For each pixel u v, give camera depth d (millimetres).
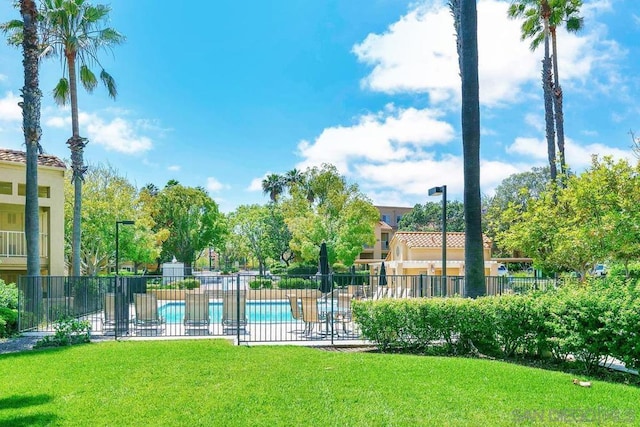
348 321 11273
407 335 8805
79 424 4566
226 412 4902
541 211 13641
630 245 11125
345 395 5445
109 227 23797
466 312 8367
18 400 5375
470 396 5344
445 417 4664
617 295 6492
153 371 6742
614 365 7012
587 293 6848
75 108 18047
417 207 65188
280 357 7742
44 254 18547
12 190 17422
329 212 31812
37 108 13367
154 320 10938
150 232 27734
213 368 6910
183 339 9992
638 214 10805
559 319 6918
